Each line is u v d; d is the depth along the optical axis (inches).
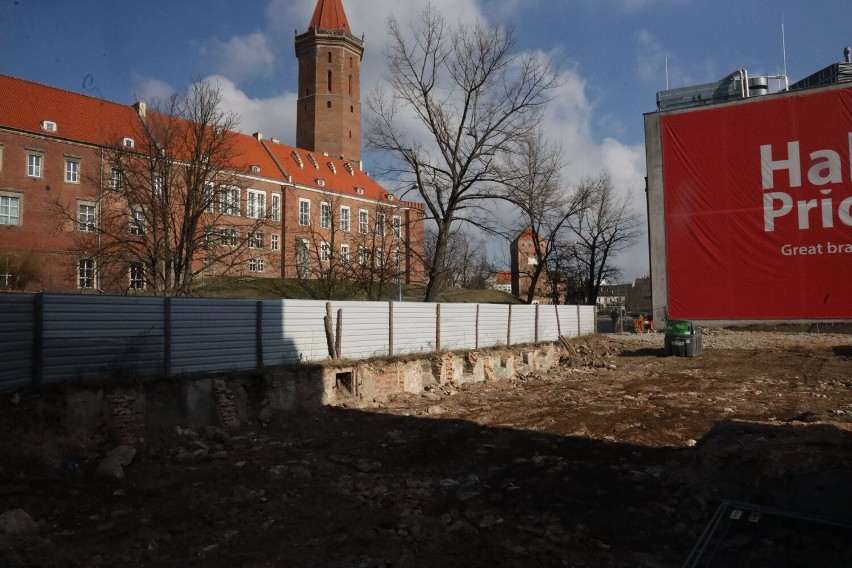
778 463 287.4
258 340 556.1
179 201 1350.9
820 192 1346.0
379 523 282.5
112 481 339.6
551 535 265.4
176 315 482.3
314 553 244.4
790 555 228.4
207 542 255.4
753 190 1416.1
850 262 1318.9
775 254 1390.3
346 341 663.1
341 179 3218.5
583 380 881.5
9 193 1983.3
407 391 724.0
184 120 1482.5
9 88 2098.9
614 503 311.6
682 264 1491.1
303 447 445.4
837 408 573.0
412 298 1825.8
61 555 237.0
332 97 3516.2
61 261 1987.0
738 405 612.7
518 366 1004.6
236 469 377.4
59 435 368.2
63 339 402.3
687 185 1486.2
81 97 2267.5
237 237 1358.3
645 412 574.6
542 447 437.1
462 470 380.5
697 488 305.3
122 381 423.2
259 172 2748.5
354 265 1344.7
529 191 1197.7
